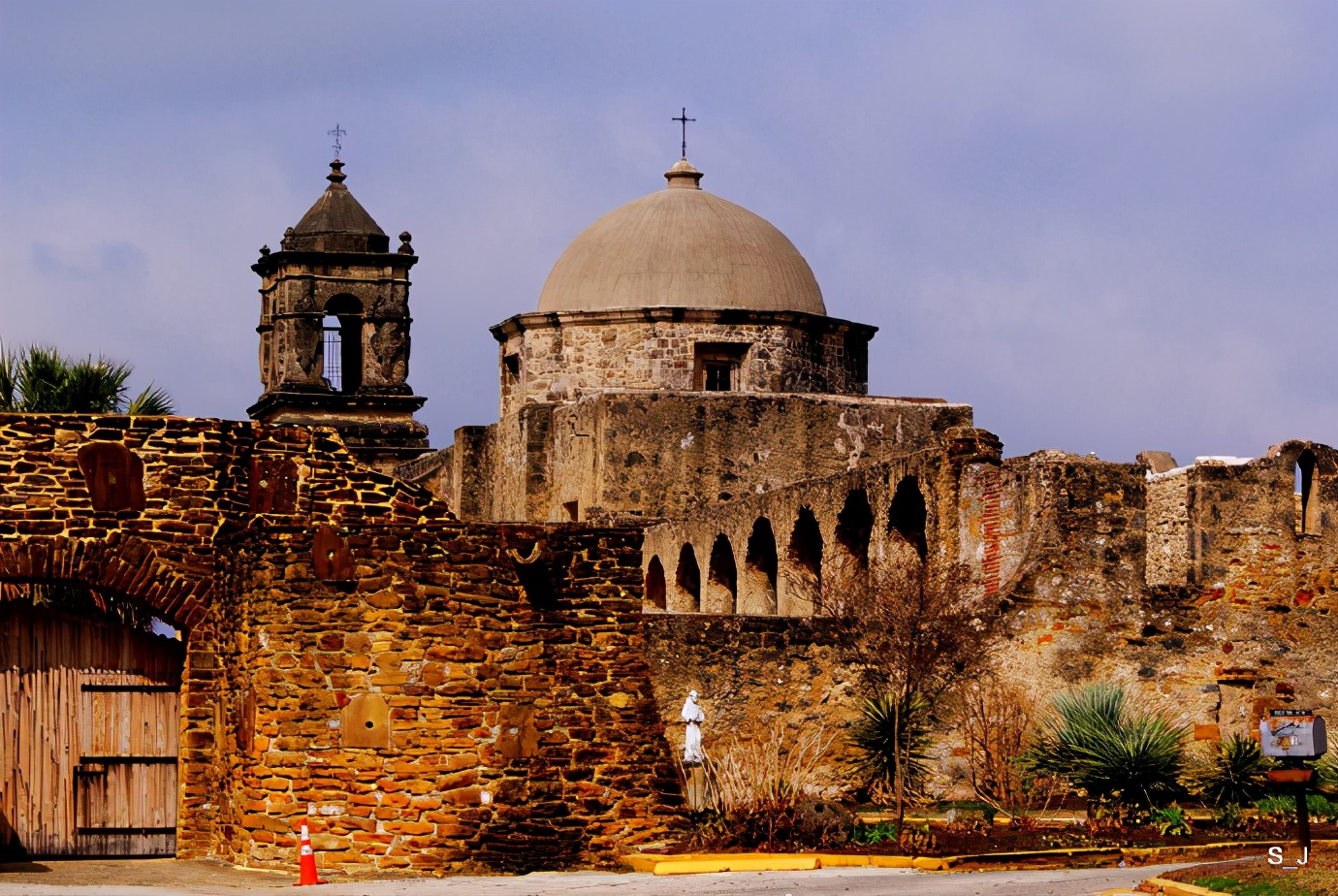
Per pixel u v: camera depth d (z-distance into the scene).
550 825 25.36
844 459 46.81
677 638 28.64
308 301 64.62
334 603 24.89
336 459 27.36
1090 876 22.25
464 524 25.47
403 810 24.66
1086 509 30.23
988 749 28.36
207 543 26.50
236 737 25.36
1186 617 30.36
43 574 25.92
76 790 25.89
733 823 25.62
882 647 28.81
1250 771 28.08
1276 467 30.95
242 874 24.23
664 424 46.12
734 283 50.81
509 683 25.41
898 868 23.62
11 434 26.09
